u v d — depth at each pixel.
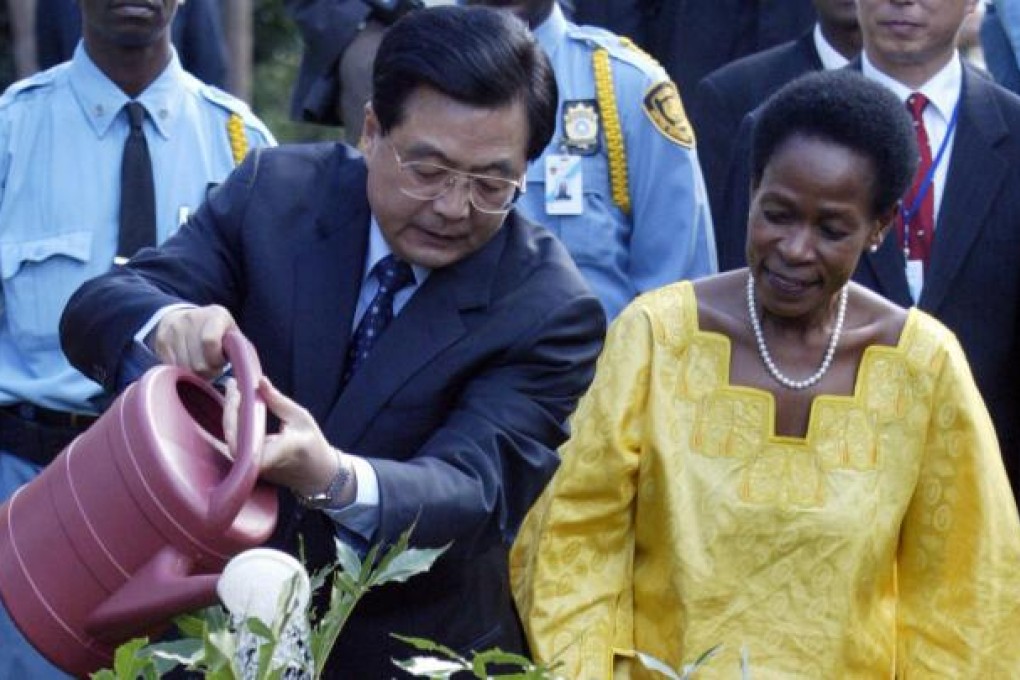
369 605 6.53
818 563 6.37
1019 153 8.92
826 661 6.37
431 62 6.25
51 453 8.98
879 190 6.28
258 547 5.67
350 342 6.61
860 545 6.38
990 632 6.44
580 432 6.50
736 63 10.20
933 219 8.88
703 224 9.59
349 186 6.73
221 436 5.98
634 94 9.56
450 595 6.58
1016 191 8.88
